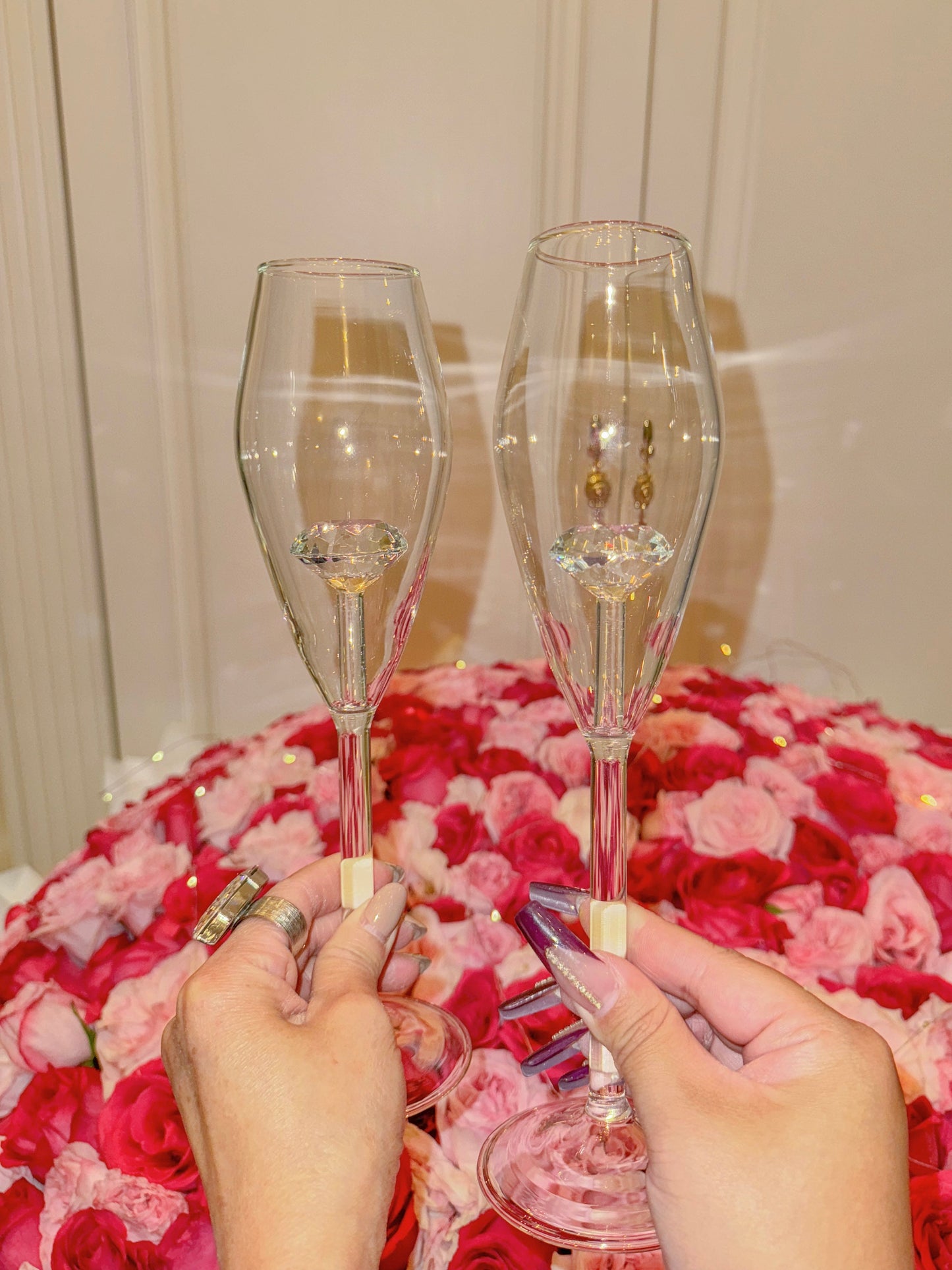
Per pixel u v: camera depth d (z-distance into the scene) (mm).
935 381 856
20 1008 366
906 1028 369
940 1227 304
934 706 931
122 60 798
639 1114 271
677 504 265
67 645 938
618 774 287
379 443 303
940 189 814
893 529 893
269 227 838
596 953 288
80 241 838
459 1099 366
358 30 800
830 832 438
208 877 434
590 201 831
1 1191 329
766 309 853
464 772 489
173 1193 316
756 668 929
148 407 882
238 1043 277
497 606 911
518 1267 299
